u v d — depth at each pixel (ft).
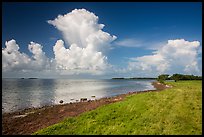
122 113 100.83
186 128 75.05
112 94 304.30
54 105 191.42
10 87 463.42
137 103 114.52
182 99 117.08
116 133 77.66
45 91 360.28
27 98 253.24
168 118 85.71
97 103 176.24
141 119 88.28
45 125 110.83
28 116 140.87
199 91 142.61
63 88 451.53
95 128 85.56
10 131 104.58
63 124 93.09
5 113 155.53
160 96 131.13
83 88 455.63
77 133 82.17
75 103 194.08
